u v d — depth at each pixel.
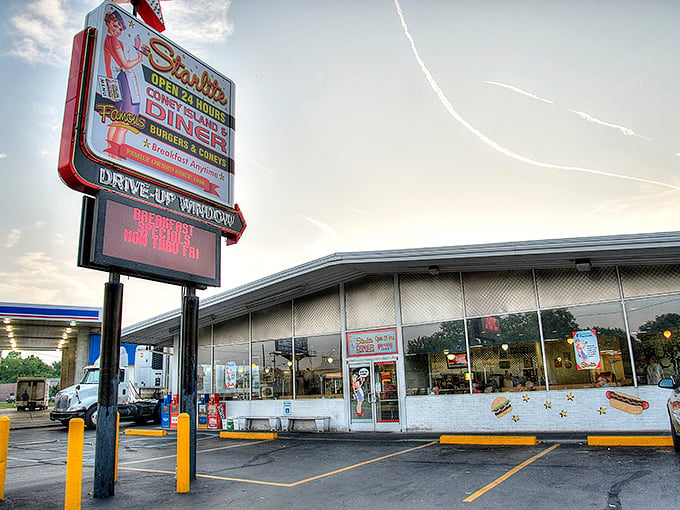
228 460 10.86
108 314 7.64
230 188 10.00
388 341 15.14
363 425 15.11
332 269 14.24
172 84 9.06
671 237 10.59
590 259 12.18
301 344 16.94
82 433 6.64
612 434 11.48
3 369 112.19
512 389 13.30
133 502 7.00
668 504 5.80
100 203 7.41
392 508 6.24
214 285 9.23
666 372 11.80
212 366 19.53
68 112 7.48
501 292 13.95
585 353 12.66
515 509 5.93
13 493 7.97
